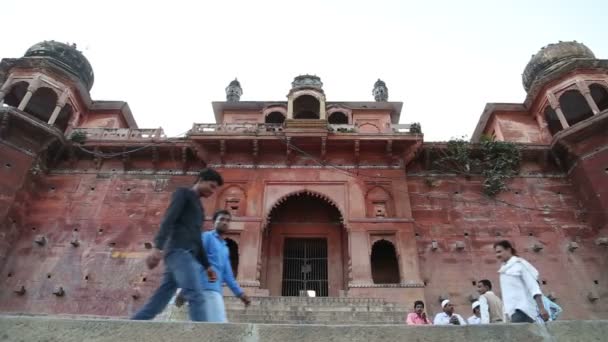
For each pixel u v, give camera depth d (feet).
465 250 48.19
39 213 49.90
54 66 55.67
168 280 12.28
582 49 60.70
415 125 52.95
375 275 49.14
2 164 48.06
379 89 70.79
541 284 45.52
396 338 9.34
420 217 50.67
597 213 47.62
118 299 44.83
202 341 9.05
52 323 9.16
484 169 53.93
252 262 44.50
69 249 47.75
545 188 52.21
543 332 9.60
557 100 54.80
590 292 44.70
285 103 62.80
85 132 55.42
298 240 52.75
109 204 51.31
